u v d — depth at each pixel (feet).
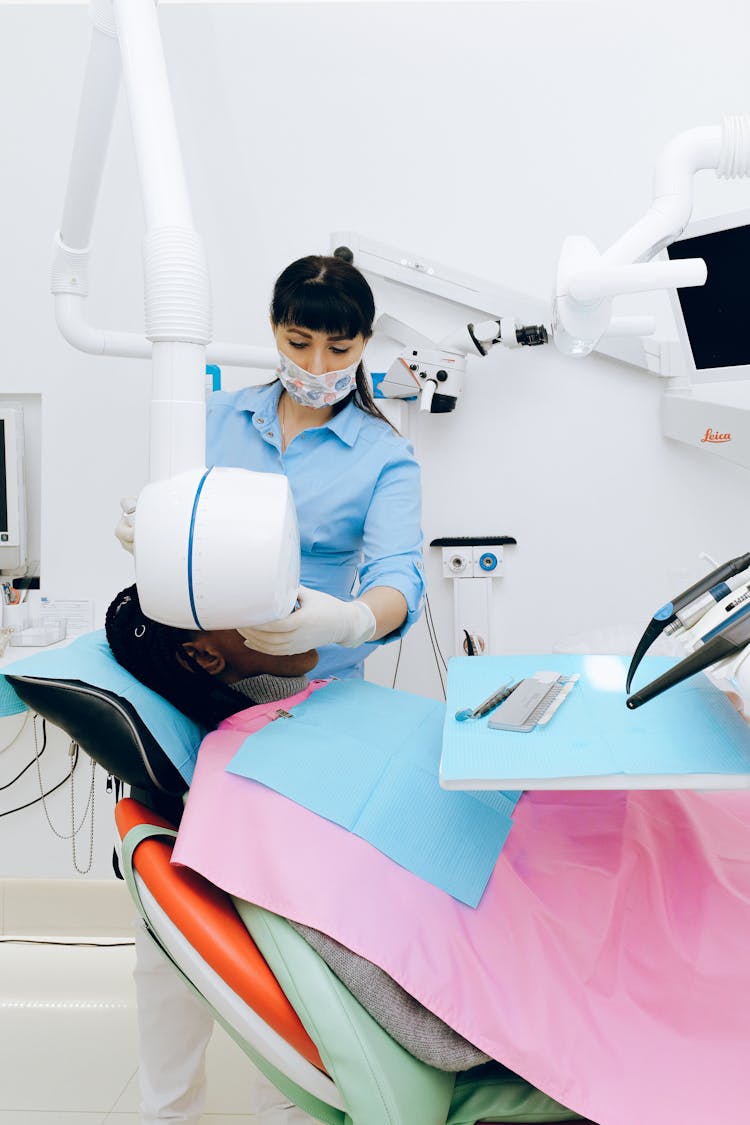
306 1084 2.75
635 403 8.05
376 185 8.04
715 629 2.59
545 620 8.27
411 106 7.96
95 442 8.21
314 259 4.67
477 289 7.54
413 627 8.33
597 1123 2.43
